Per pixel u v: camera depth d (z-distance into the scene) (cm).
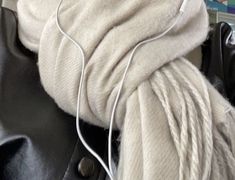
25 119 37
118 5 36
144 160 29
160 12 34
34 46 41
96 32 34
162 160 29
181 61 35
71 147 36
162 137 30
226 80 46
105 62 34
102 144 38
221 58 46
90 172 36
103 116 35
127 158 30
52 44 36
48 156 35
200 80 33
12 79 39
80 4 37
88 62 34
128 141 31
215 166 30
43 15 39
